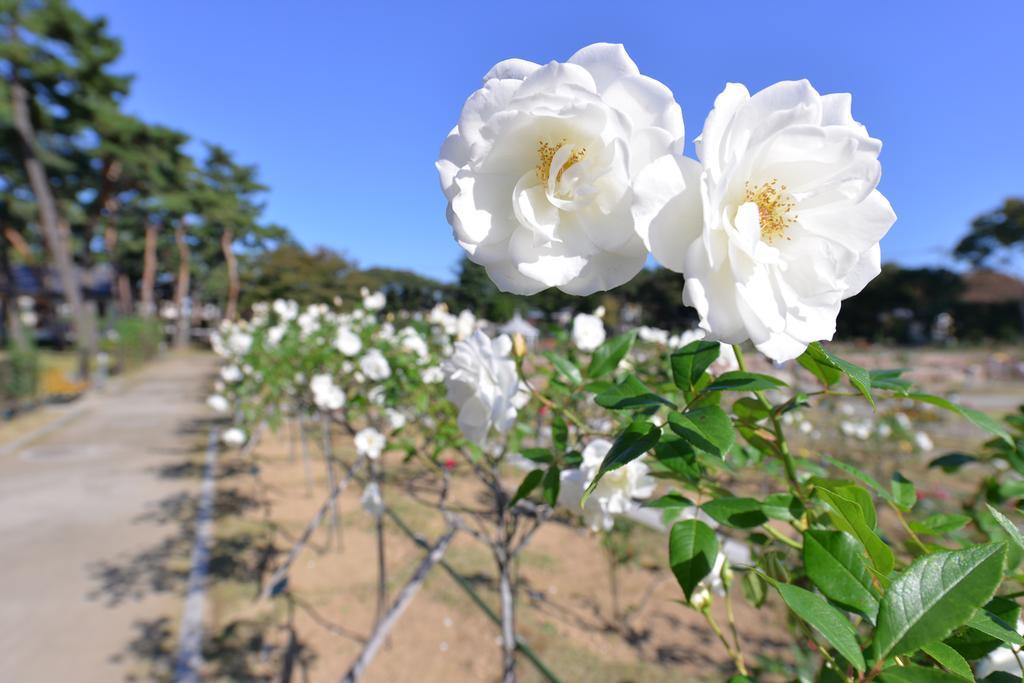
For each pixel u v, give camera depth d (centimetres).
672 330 278
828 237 56
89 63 2014
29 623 363
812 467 111
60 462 775
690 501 93
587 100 51
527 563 437
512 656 183
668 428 75
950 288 2889
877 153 52
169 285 4116
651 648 336
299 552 453
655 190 49
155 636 349
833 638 52
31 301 3422
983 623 55
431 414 252
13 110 1922
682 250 50
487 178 59
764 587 112
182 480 682
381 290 461
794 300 53
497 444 208
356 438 325
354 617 374
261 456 796
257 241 2939
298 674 315
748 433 90
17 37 1944
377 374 283
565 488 120
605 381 120
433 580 415
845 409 664
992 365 1652
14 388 1148
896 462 603
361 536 496
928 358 1950
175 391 1577
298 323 578
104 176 2552
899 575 51
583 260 55
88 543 492
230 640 345
